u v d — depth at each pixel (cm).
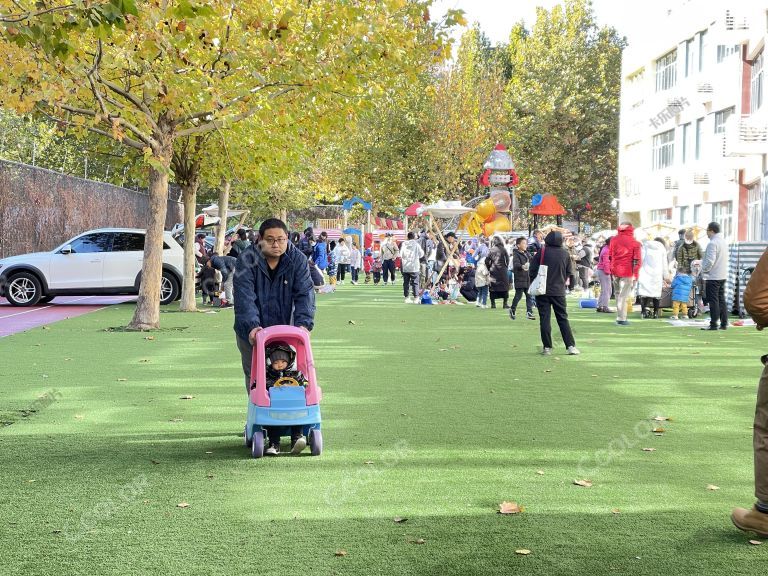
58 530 586
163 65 1820
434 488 688
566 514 621
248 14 1844
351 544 556
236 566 517
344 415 1000
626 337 1975
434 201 7000
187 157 2586
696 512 627
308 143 2397
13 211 3009
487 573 506
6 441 859
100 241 2869
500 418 983
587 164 8100
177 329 2058
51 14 987
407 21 1977
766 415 579
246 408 1039
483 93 7212
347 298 3441
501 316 2580
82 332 1969
